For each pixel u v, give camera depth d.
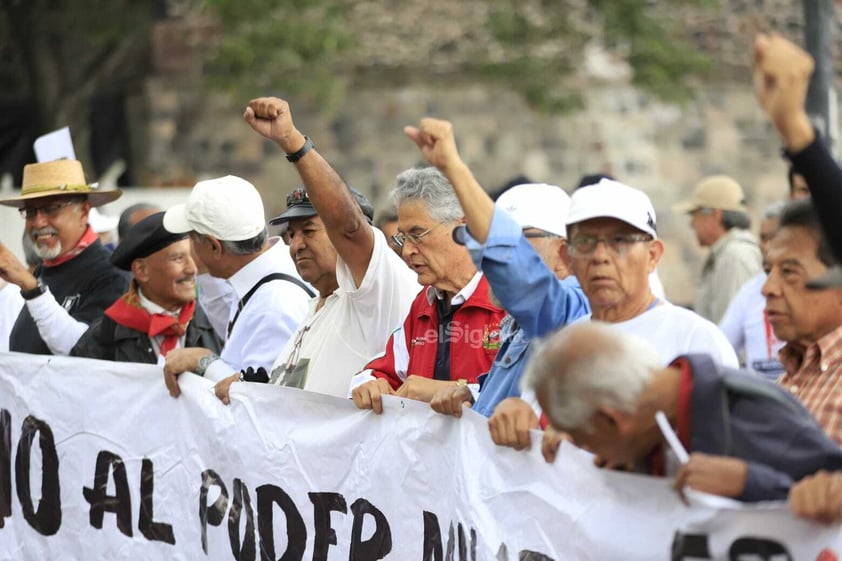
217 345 7.14
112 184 22.47
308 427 5.40
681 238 22.95
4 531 7.08
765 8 23.11
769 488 3.45
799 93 3.57
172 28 21.81
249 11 18.72
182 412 6.07
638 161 22.86
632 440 3.60
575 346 3.54
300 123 22.36
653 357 3.58
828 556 3.41
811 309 4.29
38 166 7.94
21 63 21.36
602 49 21.39
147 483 6.28
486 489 4.48
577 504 4.04
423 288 5.74
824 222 3.58
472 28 22.09
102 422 6.49
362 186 22.33
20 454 6.96
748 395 3.57
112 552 6.48
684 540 3.64
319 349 6.04
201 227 6.42
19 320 7.61
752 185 23.23
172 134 21.98
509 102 22.47
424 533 4.88
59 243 7.92
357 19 22.23
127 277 8.02
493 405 4.93
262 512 5.63
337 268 5.96
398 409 4.98
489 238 4.54
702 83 23.03
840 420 4.23
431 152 4.57
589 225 4.45
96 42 20.77
